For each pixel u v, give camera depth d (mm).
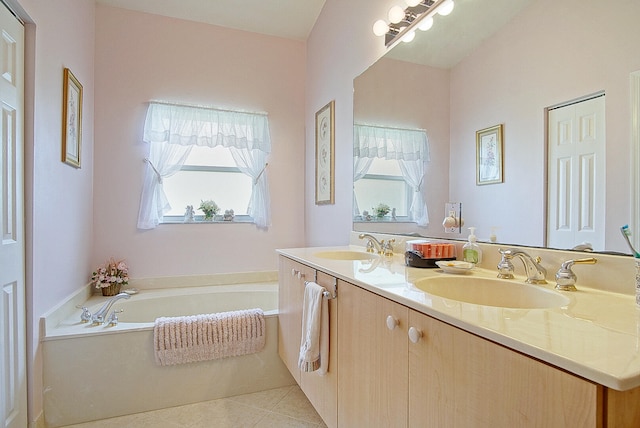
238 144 3109
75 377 1866
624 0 987
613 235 1003
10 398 1512
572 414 571
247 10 2957
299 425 1832
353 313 1289
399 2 1984
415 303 941
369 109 2256
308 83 3326
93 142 2732
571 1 1129
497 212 1403
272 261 3283
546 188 1208
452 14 1634
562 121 1153
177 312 2787
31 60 1667
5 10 1474
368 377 1188
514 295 1156
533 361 635
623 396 548
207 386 2092
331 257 2150
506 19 1367
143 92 2877
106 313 2084
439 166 1701
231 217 3150
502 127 1384
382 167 2129
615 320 772
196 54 3035
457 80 1606
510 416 678
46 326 1825
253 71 3221
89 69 2615
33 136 1676
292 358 1963
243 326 2158
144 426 1832
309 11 3014
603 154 1032
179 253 2996
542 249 1204
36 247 1720
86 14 2535
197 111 2990
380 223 2152
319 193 3021
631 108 967
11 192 1525
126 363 1954
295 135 3373
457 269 1345
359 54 2385
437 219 1719
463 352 789
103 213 2777
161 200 2926
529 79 1272
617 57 1002
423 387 920
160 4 2836
